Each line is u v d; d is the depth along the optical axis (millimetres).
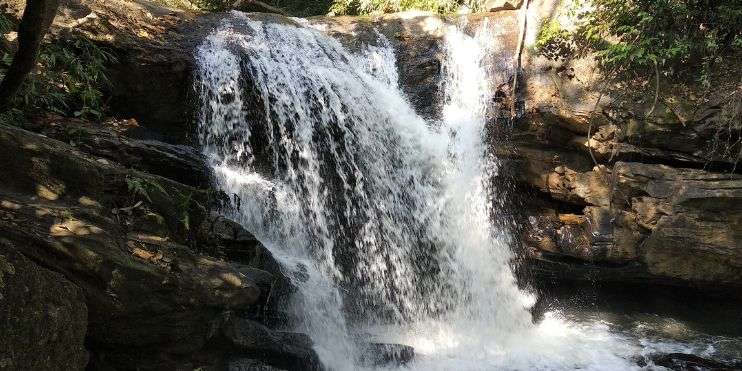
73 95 6855
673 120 7906
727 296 7988
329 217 7727
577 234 8203
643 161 8125
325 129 8070
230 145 7656
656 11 8086
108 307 4117
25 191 4414
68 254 4004
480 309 8047
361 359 6055
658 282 8008
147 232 4926
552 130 8461
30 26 4289
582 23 8750
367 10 12453
